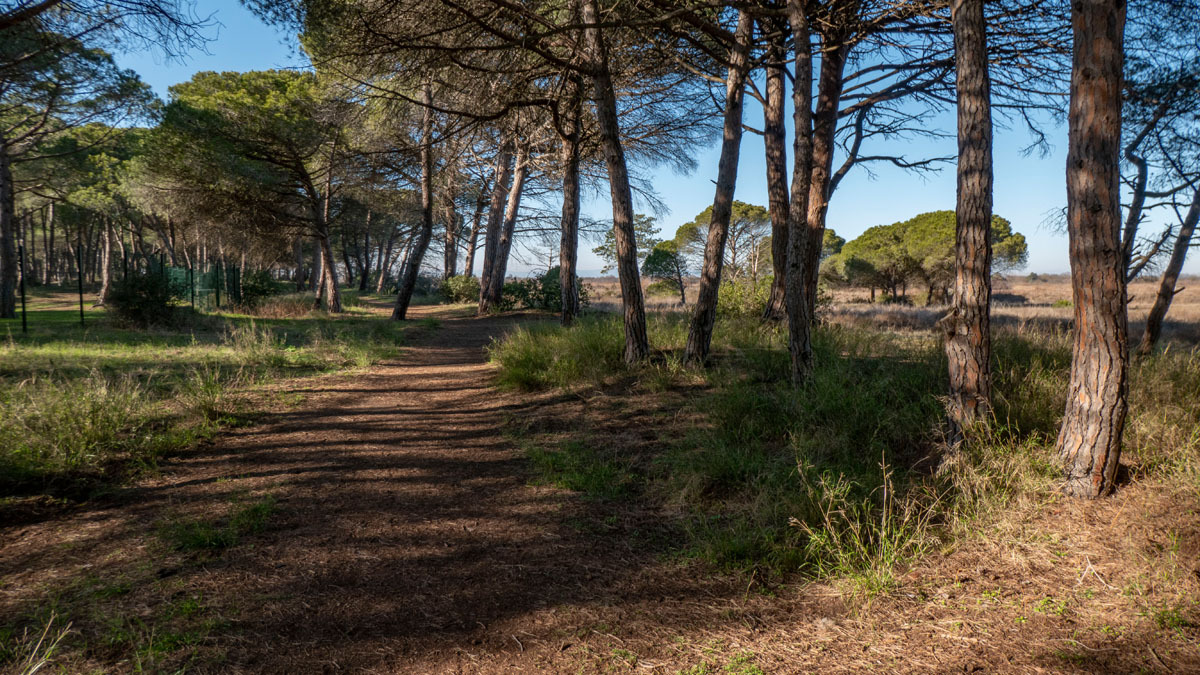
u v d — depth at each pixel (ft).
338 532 11.94
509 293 86.02
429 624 8.68
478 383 28.66
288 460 16.78
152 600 9.00
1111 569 8.64
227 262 142.72
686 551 10.97
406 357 39.50
